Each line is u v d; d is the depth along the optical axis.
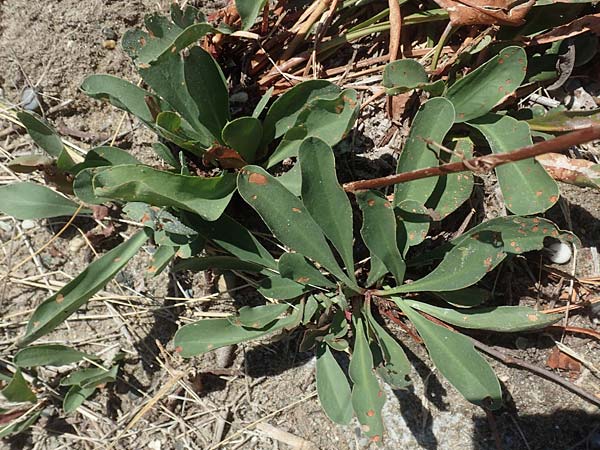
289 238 0.33
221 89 0.36
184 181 0.32
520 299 0.37
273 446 0.37
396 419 0.36
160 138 0.41
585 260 0.37
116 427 0.38
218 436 0.37
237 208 0.40
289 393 0.38
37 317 0.33
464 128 0.38
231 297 0.39
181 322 0.39
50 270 0.41
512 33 0.38
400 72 0.35
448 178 0.35
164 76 0.34
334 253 0.39
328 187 0.33
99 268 0.35
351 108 0.34
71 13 0.43
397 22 0.37
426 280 0.34
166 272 0.40
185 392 0.39
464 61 0.38
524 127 0.34
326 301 0.35
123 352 0.39
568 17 0.37
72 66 0.43
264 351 0.38
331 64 0.41
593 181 0.34
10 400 0.36
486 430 0.35
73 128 0.43
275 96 0.40
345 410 0.34
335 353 0.38
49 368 0.39
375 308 0.37
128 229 0.41
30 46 0.43
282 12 0.41
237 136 0.35
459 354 0.33
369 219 0.32
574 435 0.35
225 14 0.39
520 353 0.36
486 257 0.32
